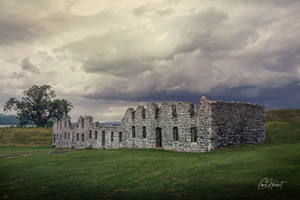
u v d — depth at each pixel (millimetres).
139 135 43531
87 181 21078
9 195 18266
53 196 17703
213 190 15836
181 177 20000
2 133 84312
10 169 27047
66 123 67938
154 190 17234
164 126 38812
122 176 21984
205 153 31031
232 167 21609
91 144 56562
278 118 71188
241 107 38312
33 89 101812
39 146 72000
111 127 50688
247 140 38719
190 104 35438
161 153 34062
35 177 23344
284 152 25891
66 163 29641
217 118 33438
